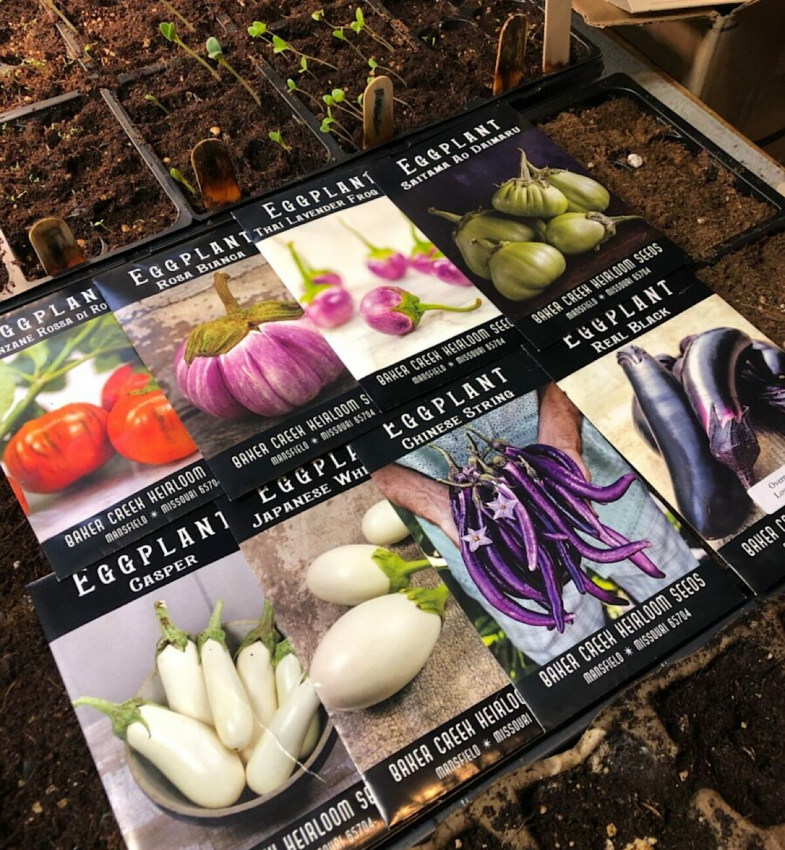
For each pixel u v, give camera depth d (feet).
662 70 4.50
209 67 4.21
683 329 3.36
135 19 4.59
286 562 2.84
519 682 2.65
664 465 3.05
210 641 2.69
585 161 3.97
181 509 2.95
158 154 4.02
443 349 3.31
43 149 4.07
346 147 4.03
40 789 2.54
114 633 2.72
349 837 2.41
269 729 2.55
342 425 3.12
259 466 3.02
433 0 4.68
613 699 2.63
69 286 3.50
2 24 4.63
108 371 3.26
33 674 2.73
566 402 3.19
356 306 3.42
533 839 2.42
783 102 4.76
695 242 3.67
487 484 3.00
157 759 2.51
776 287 3.56
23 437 3.09
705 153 3.94
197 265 3.54
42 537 2.90
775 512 2.97
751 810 2.48
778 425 3.13
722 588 2.83
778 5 4.09
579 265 3.53
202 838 2.40
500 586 2.80
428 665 2.67
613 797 2.49
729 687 2.66
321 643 2.68
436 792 2.47
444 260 3.55
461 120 4.04
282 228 3.65
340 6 4.64
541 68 4.30
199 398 3.19
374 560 2.83
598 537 2.91
